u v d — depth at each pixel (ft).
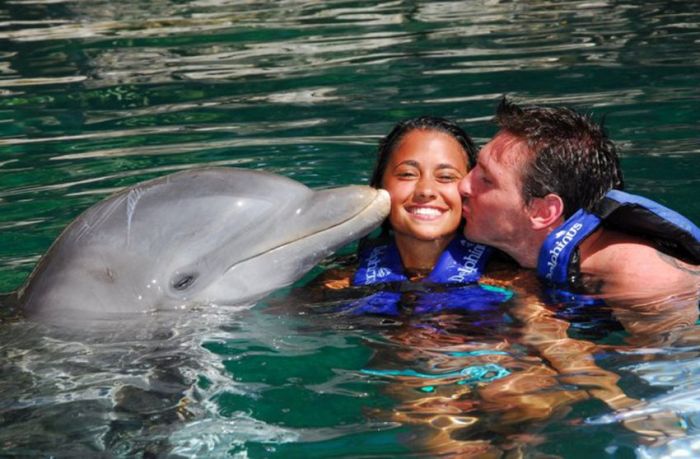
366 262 18.44
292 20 44.62
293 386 14.35
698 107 28.35
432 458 12.36
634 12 42.83
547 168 17.29
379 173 18.76
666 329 15.38
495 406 13.53
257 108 30.86
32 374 14.80
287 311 16.83
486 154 17.69
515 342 15.43
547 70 33.65
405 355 15.20
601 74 32.65
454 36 40.04
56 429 13.37
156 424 13.43
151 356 15.29
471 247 18.17
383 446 12.70
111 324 15.98
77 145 27.78
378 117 29.14
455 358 15.01
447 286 17.62
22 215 22.29
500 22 42.29
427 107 29.96
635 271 16.44
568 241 16.92
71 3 49.73
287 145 26.86
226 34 42.34
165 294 16.25
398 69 34.91
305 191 17.02
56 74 36.42
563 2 45.80
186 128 29.04
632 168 23.57
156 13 47.09
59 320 16.07
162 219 16.40
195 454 12.69
